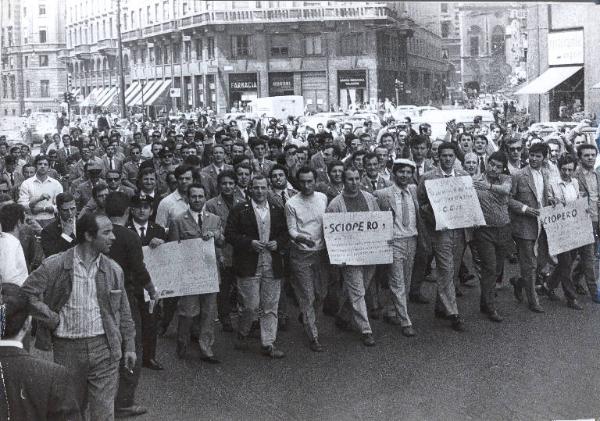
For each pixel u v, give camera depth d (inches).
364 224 339.0
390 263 344.8
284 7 2188.7
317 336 342.6
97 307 217.2
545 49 1523.1
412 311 398.3
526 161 597.0
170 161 492.1
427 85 2785.4
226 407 270.8
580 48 1454.2
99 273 217.9
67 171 706.2
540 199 391.2
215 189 488.1
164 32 2358.5
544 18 1512.1
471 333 355.9
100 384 218.1
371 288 387.2
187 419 260.4
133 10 2509.8
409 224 353.4
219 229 334.6
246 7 2194.9
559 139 654.5
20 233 328.2
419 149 468.4
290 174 509.0
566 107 1493.6
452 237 362.6
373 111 1630.2
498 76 3127.5
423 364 312.3
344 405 268.7
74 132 966.4
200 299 327.0
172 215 354.3
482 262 376.8
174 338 366.9
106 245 216.1
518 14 2962.6
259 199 328.5
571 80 1497.3
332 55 2206.0
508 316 384.8
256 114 1577.3
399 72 2390.5
